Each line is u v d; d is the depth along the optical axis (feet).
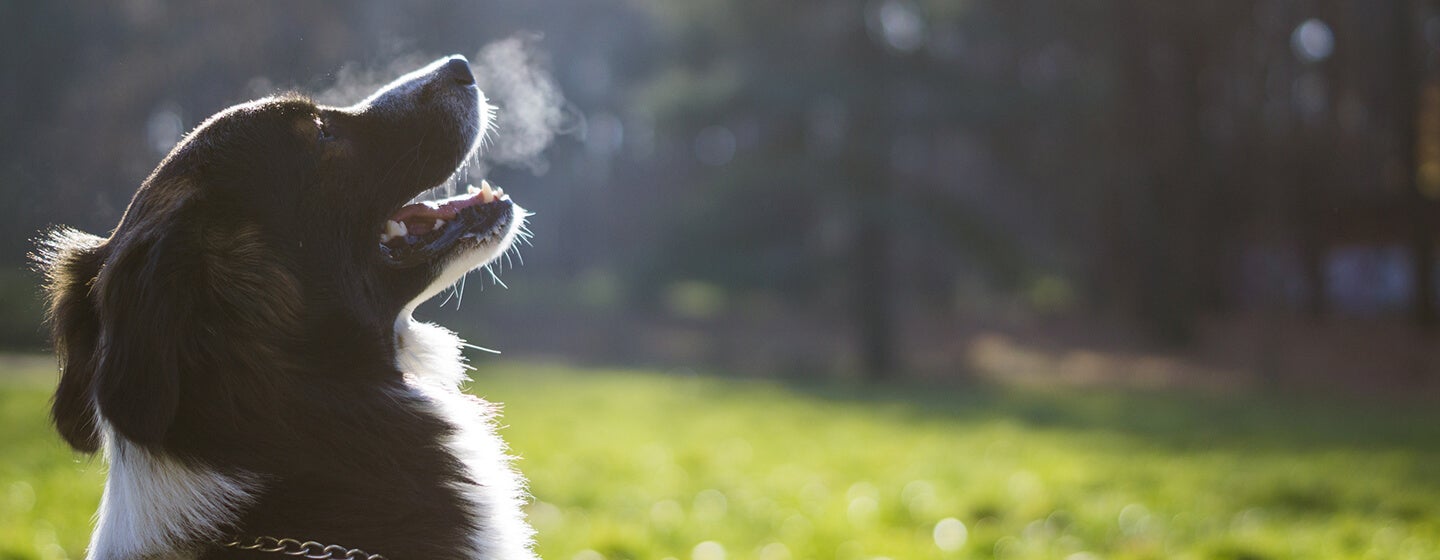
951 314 111.96
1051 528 21.85
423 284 9.46
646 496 24.75
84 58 83.61
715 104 76.23
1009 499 24.27
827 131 79.15
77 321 7.70
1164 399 67.56
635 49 130.82
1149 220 92.02
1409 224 90.79
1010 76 78.84
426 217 9.62
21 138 74.54
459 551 7.88
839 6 76.02
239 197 7.97
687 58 82.99
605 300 136.98
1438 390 71.00
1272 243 104.17
